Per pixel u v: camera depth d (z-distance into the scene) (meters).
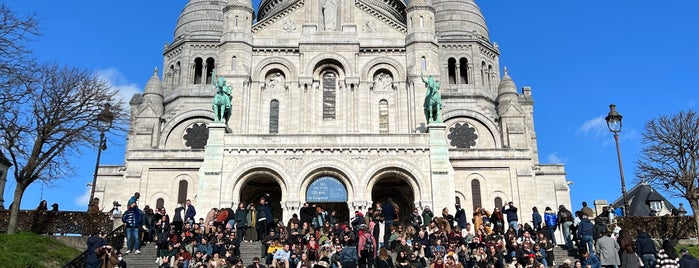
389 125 50.75
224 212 35.28
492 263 27.56
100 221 37.31
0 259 28.97
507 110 64.56
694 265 24.22
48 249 33.19
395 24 53.41
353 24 52.84
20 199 36.09
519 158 55.22
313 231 32.50
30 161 36.53
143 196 54.59
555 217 34.31
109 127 39.66
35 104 37.75
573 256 32.56
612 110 40.22
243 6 52.91
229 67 50.88
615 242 27.03
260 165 43.41
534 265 26.86
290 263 27.83
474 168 55.09
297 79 51.47
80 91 39.19
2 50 29.53
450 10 71.25
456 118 65.88
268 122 50.69
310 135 44.19
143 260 31.12
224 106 45.16
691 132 43.31
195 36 68.38
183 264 28.00
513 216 34.69
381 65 52.12
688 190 41.50
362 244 28.22
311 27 52.59
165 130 64.38
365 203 42.56
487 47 70.69
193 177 55.47
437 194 42.75
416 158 43.91
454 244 30.12
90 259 25.80
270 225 34.50
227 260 26.94
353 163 43.62
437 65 51.84
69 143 38.34
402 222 48.88
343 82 51.50
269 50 52.25
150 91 65.88
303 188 43.22
